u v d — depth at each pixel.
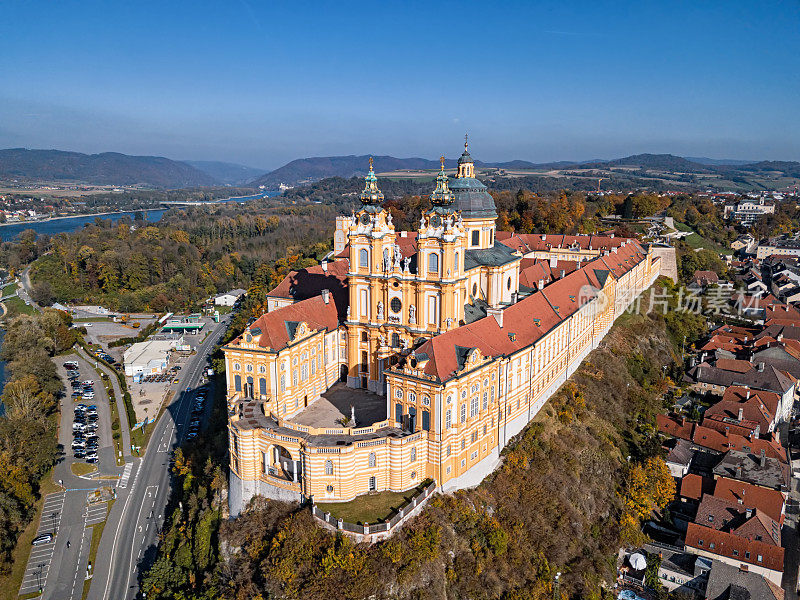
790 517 116.81
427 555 81.75
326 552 79.31
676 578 100.69
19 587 98.62
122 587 98.44
